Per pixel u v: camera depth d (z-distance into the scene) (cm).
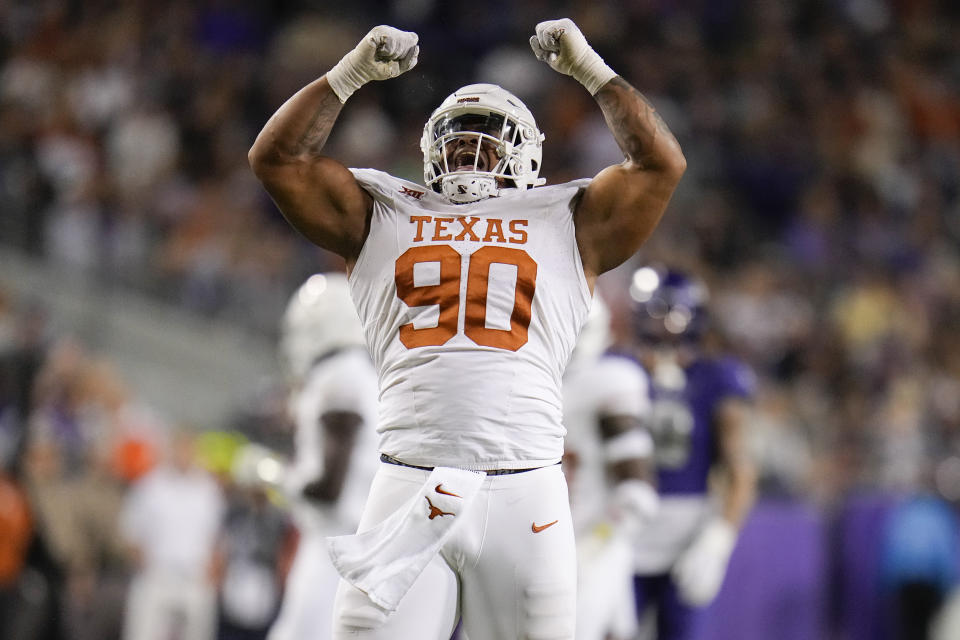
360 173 1377
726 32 6259
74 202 4497
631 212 1347
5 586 2927
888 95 6103
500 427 1294
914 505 3412
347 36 5916
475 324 1308
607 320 2136
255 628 3256
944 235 5541
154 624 3234
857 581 3391
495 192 1363
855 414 4153
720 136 5806
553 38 1343
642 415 2078
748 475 2372
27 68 5262
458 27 6069
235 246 4638
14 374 3541
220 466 2430
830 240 5322
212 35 5809
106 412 3703
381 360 1352
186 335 4388
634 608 2327
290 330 2083
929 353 4709
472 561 1292
